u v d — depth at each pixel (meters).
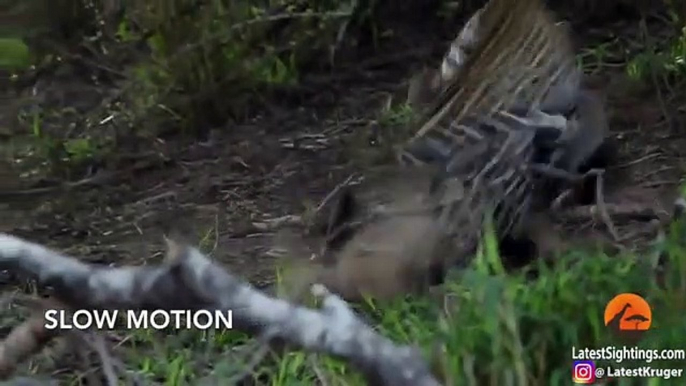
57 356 7.59
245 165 12.15
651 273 8.19
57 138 12.81
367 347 5.06
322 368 7.49
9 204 11.52
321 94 13.70
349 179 10.76
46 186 11.91
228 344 8.17
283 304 5.06
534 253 9.22
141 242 10.62
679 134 12.11
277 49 13.91
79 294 4.96
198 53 13.33
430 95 11.58
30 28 13.00
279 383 7.48
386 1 14.82
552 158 9.56
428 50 14.46
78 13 13.89
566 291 7.88
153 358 7.98
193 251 5.02
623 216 10.11
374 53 14.47
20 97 13.72
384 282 8.61
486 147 9.23
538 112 9.48
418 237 8.73
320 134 12.77
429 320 8.05
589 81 13.32
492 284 7.55
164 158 12.30
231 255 10.02
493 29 10.13
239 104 13.31
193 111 13.12
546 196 9.70
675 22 14.22
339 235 9.16
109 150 12.39
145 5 13.70
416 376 5.07
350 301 8.63
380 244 8.74
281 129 13.00
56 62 13.85
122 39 13.92
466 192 9.00
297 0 14.28
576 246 9.23
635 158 11.54
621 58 13.95
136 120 12.91
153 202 11.48
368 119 12.98
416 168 9.30
